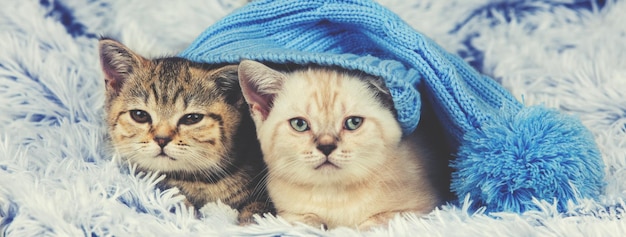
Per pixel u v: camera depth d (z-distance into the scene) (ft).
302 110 2.06
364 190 2.09
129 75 2.20
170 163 2.15
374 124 2.06
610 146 2.35
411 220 1.98
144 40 2.64
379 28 2.11
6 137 2.22
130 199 2.06
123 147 2.17
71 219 1.94
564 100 2.55
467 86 2.19
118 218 1.96
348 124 2.05
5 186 2.02
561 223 1.92
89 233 1.93
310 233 1.94
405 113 2.05
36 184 2.02
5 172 2.09
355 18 2.12
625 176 2.19
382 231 1.94
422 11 2.69
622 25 2.68
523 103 2.30
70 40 2.61
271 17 2.20
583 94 2.54
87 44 2.67
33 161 2.19
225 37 2.21
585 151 2.04
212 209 2.11
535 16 2.71
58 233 1.91
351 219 2.09
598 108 2.51
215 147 2.15
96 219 1.94
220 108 2.17
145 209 2.05
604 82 2.58
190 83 2.17
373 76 2.05
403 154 2.13
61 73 2.49
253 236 1.93
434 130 2.24
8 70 2.44
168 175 2.18
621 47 2.65
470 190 2.06
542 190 2.01
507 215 1.98
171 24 2.68
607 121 2.48
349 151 2.03
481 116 2.08
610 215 1.99
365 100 2.07
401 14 2.68
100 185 2.05
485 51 2.68
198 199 2.20
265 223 1.99
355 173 2.06
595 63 2.60
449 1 2.69
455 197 2.16
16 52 2.46
